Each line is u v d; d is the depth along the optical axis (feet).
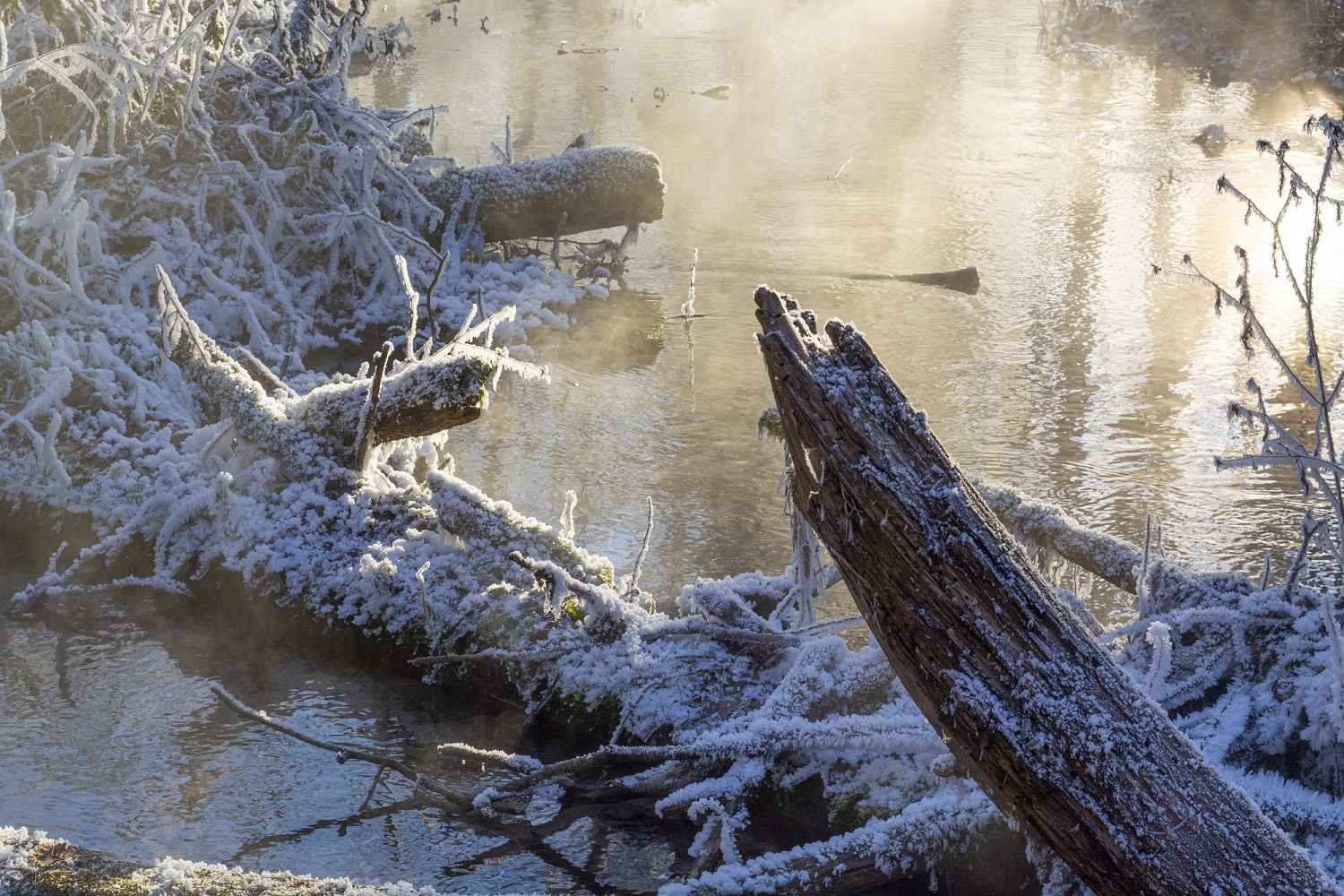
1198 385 26.12
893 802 11.82
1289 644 12.57
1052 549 15.51
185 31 30.17
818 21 100.22
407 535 16.90
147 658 15.99
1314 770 11.73
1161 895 8.37
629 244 36.35
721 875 10.43
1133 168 48.44
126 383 22.03
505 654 14.28
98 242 26.09
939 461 9.03
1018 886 11.18
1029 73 74.18
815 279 34.81
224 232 31.01
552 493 21.17
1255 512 19.94
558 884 11.53
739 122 58.34
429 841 12.21
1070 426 23.88
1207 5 83.10
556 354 29.58
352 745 13.98
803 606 14.30
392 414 17.51
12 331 23.68
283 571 16.72
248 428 18.22
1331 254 36.37
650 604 16.25
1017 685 8.71
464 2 104.01
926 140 54.49
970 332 29.94
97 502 18.85
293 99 33.63
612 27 92.17
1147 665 13.09
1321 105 61.11
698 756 12.09
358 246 32.22
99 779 13.10
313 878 9.87
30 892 9.61
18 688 15.06
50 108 29.71
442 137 50.65
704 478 21.95
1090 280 34.35
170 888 9.61
